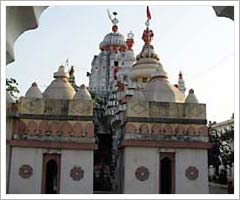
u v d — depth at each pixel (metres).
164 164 16.66
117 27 40.56
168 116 16.91
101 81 37.84
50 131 16.34
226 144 31.73
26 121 16.27
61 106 16.67
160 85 18.33
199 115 17.08
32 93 17.30
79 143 16.27
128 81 24.17
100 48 40.22
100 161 26.48
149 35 24.05
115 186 21.56
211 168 31.89
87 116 16.69
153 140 16.50
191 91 18.02
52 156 16.12
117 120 21.38
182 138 16.73
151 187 16.09
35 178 15.77
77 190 15.91
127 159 16.20
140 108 16.81
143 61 23.34
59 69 19.02
